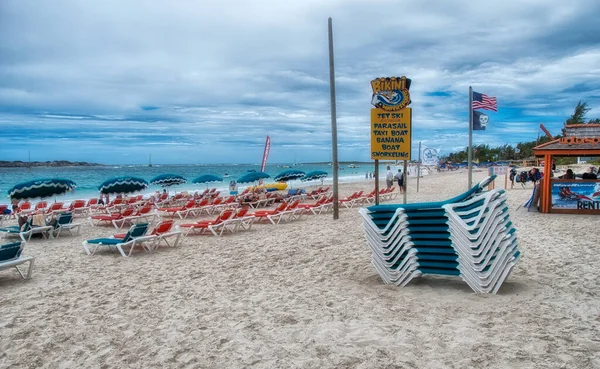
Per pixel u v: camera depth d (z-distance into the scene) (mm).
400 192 22141
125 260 7738
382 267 5473
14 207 14719
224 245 8891
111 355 3699
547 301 4508
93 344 3951
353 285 5531
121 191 14852
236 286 5762
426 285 5320
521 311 4234
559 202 11617
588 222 9898
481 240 4754
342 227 10633
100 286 6000
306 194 20156
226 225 11242
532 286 5086
